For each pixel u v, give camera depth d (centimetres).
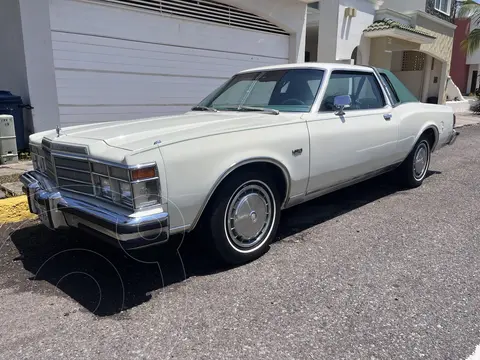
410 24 1591
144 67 736
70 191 308
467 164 727
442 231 398
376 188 559
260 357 218
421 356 218
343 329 242
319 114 380
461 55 2712
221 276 309
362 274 310
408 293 282
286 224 420
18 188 491
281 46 1002
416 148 535
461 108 1997
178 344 230
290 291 286
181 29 778
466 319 251
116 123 375
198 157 283
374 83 476
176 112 804
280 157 334
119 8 682
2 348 229
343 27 1308
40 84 623
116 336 238
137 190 257
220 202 303
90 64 667
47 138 332
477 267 321
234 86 459
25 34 597
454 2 2031
